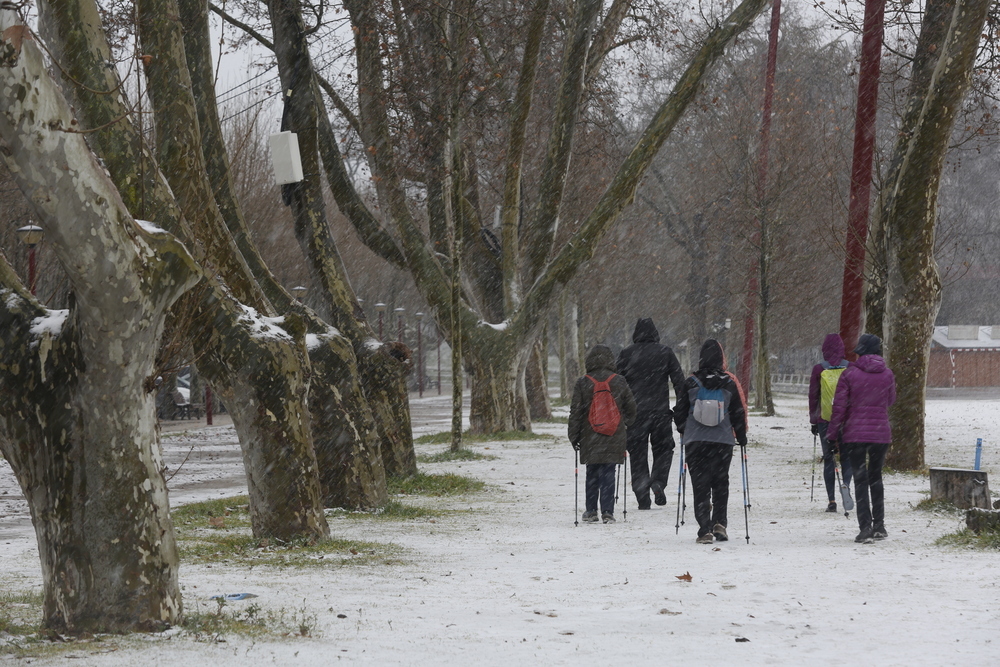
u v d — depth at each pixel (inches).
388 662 278.1
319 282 970.1
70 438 320.5
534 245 1617.9
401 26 1391.5
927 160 975.0
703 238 2807.6
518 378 1667.1
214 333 577.3
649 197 2960.1
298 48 939.3
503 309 1654.8
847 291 1117.1
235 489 980.6
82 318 305.3
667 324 3799.2
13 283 336.8
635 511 735.1
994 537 524.1
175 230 508.1
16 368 321.7
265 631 322.7
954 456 1194.0
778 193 2255.2
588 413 668.1
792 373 5226.4
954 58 956.6
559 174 1598.2
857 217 1106.7
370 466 776.3
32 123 273.9
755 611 365.4
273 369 581.9
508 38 1566.2
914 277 987.3
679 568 471.8
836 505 700.7
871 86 1098.7
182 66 580.7
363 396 792.9
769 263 2315.5
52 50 463.8
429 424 2174.0
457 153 1314.0
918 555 498.9
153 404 331.0
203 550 556.1
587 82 1769.2
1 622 338.3
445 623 344.8
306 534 588.1
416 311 4320.9
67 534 322.7
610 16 1723.7
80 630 320.5
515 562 508.1
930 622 341.7
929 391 3769.7
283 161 900.6
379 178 1478.8
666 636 322.3
